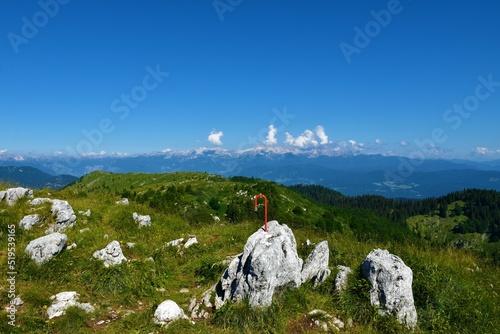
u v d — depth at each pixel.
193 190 108.31
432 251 16.78
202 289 12.72
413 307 10.69
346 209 140.00
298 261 12.15
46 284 12.16
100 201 25.30
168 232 21.25
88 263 13.65
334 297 11.55
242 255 11.53
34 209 18.28
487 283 13.70
